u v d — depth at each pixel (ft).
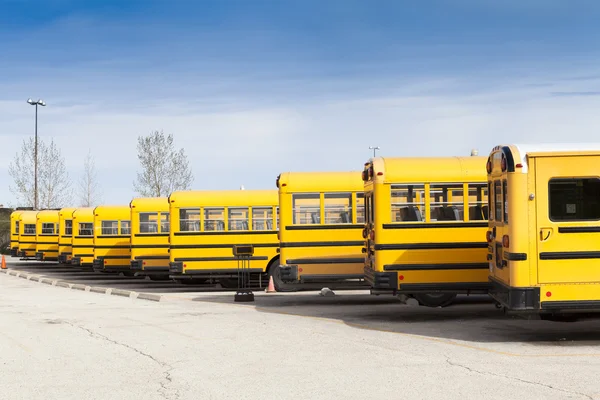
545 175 30.78
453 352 29.71
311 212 49.47
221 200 60.64
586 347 30.81
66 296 59.31
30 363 28.37
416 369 26.27
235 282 64.64
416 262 39.01
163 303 51.65
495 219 34.32
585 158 30.73
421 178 39.22
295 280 49.03
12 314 44.96
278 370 26.40
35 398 22.68
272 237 60.34
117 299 55.93
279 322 39.45
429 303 43.11
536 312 31.60
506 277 31.94
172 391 23.36
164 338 34.17
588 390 22.82
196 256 60.39
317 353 29.71
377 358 28.50
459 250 39.14
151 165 143.02
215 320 40.68
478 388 23.24
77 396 22.89
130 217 71.92
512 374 25.27
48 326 38.96
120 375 25.95
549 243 30.71
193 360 28.55
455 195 39.37
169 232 64.34
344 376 25.25
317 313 43.86
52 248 96.94
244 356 29.25
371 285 41.16
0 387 24.25
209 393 23.04
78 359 29.09
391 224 39.01
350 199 49.57
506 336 34.01
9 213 166.50
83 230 82.94
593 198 30.81
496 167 33.71
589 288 30.68
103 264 75.15
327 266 49.29
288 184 49.42
